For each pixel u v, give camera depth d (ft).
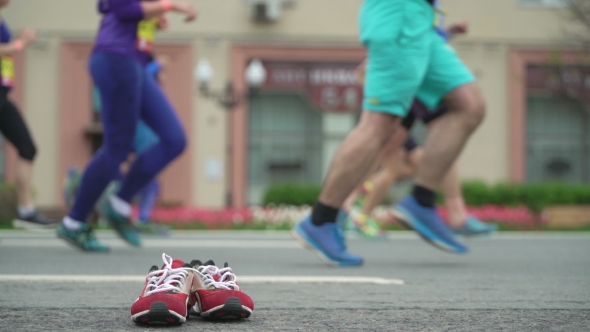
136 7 16.83
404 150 27.78
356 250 21.61
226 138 60.95
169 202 55.67
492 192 49.21
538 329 7.12
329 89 62.64
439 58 14.80
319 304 8.79
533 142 64.64
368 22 14.39
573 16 49.75
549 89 63.72
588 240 29.17
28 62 60.44
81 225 18.11
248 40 62.03
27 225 22.74
